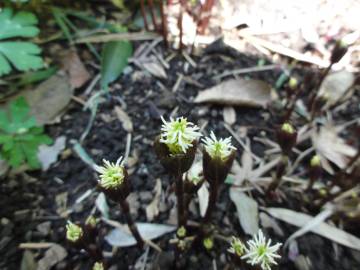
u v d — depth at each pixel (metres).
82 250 0.09
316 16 0.14
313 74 0.12
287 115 0.11
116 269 0.09
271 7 0.14
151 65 0.13
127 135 0.11
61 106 0.12
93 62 0.13
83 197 0.10
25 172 0.11
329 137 0.11
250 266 0.07
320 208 0.10
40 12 0.14
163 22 0.13
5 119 0.10
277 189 0.10
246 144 0.11
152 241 0.10
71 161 0.11
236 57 0.13
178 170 0.07
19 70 0.12
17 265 0.09
